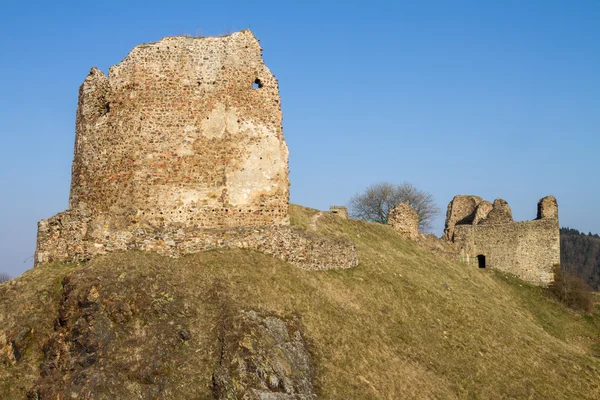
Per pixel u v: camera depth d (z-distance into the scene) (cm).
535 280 4981
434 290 3064
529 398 2292
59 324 1852
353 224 4012
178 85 2555
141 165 2491
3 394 1680
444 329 2609
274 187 2619
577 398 2469
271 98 2655
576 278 5019
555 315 4397
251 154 2589
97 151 2555
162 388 1658
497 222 5259
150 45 2577
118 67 2573
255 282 2186
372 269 2955
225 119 2569
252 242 2448
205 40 2606
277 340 1872
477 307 3147
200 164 2527
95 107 2589
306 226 3516
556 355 2848
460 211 5684
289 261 2530
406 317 2556
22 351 1806
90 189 2547
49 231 2247
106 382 1638
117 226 2402
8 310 1920
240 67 2616
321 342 2017
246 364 1727
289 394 1722
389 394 1920
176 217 2484
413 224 4428
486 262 5181
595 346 3916
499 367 2478
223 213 2530
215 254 2322
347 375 1914
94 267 2020
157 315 1853
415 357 2256
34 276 2083
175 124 2528
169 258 2238
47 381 1689
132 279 1945
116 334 1769
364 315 2375
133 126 2516
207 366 1733
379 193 6825
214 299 1988
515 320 3297
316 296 2291
